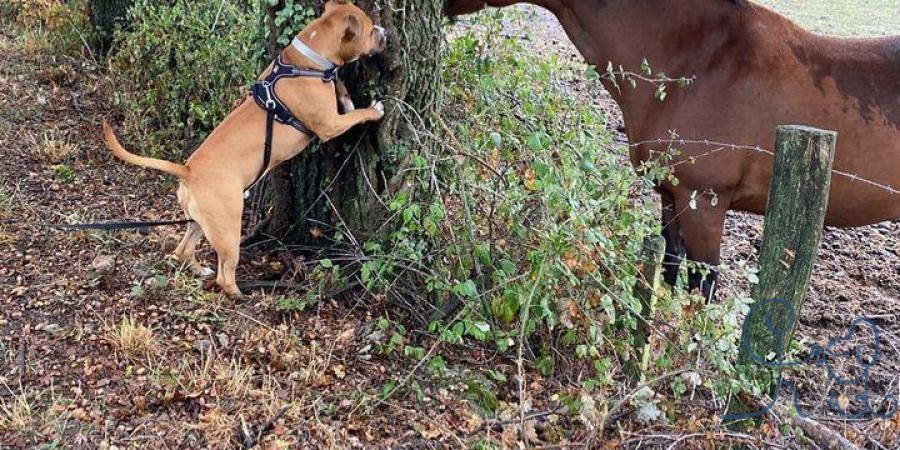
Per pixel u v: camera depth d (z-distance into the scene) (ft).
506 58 13.94
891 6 39.01
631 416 10.39
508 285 11.02
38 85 19.76
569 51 27.27
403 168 12.04
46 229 13.61
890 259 16.62
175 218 14.66
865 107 12.03
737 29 12.10
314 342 11.17
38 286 11.93
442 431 9.92
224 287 12.00
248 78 15.64
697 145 12.19
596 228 10.75
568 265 10.49
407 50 11.64
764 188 12.40
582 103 15.14
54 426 9.37
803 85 12.05
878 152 12.09
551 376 11.32
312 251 13.09
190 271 12.63
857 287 15.53
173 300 11.84
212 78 16.51
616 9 12.46
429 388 10.81
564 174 10.84
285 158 11.99
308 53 11.30
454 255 11.75
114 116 18.67
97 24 21.75
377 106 11.69
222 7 17.10
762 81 12.01
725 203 12.51
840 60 12.22
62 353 10.62
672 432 10.09
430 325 10.62
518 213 11.10
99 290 11.96
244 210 14.57
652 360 11.30
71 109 18.83
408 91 11.93
